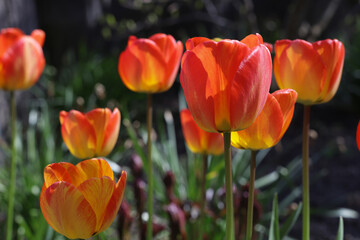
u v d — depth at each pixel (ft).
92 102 14.69
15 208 8.40
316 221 10.14
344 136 14.67
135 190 5.93
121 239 5.49
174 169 9.00
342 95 17.04
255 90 2.58
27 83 5.50
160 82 4.69
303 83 3.45
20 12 13.55
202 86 2.59
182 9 19.63
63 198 2.62
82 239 2.81
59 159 9.20
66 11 17.10
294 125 15.74
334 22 17.12
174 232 5.46
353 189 11.30
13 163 5.81
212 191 7.91
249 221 3.27
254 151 3.16
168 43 4.68
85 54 17.19
